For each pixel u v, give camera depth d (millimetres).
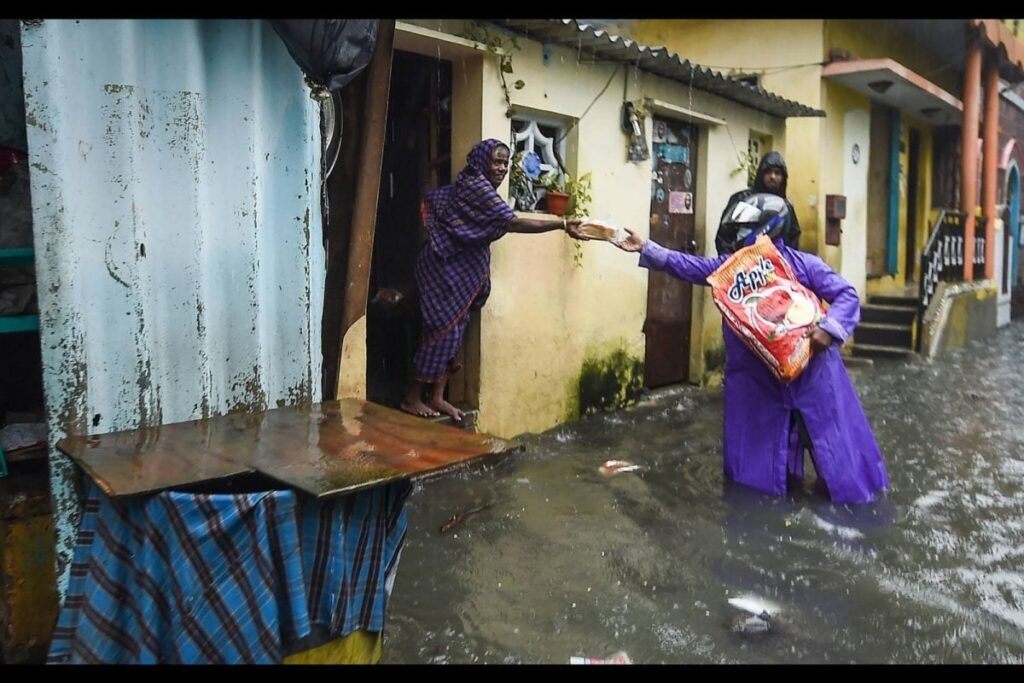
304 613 2385
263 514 2299
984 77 13875
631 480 5105
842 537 4246
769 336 4555
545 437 6094
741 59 10445
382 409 3305
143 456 2600
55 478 2805
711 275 4734
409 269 6133
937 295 10867
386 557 2729
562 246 6266
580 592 3602
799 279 4910
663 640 3209
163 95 2971
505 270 5816
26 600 3023
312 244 3441
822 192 10102
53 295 2768
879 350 10305
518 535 4207
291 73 3297
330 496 2252
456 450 2691
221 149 3137
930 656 3111
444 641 3172
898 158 12383
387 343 6262
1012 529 4391
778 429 4895
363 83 4434
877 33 11367
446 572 3770
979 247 12906
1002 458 5746
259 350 3303
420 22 5094
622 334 6965
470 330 5758
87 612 2369
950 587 3686
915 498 4867
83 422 2871
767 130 8734
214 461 2549
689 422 6648
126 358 2947
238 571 2301
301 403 3432
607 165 6582
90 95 2805
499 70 5625
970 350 11039
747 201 5129
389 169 6191
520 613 3408
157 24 2928
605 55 6355
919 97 11312
